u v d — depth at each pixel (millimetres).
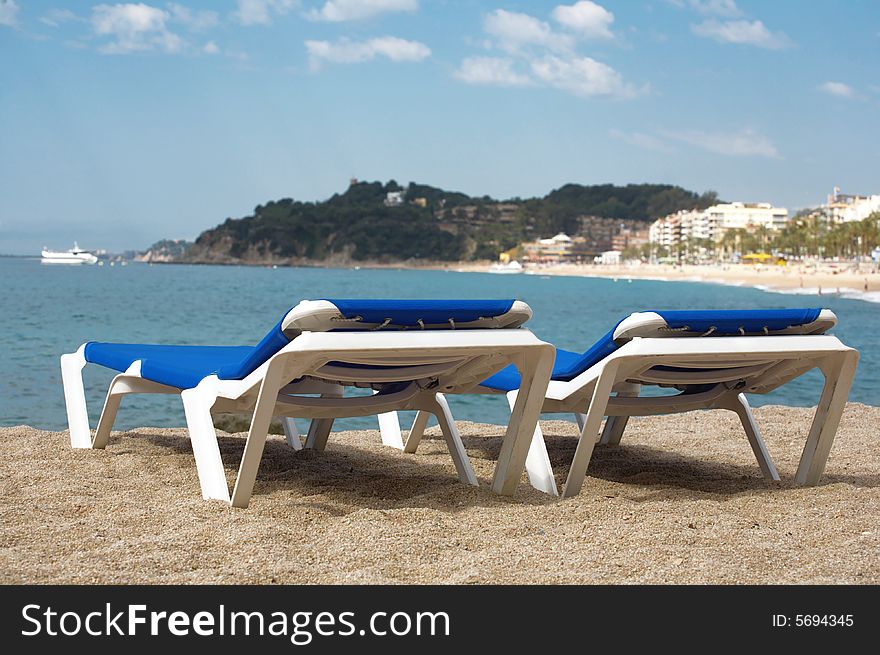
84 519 2910
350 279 110188
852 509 3182
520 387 3363
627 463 4316
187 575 2416
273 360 2918
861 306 41938
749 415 4008
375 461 4215
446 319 3137
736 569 2504
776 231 152625
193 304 32406
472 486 3539
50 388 8141
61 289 45969
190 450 4293
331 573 2465
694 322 3348
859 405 6152
